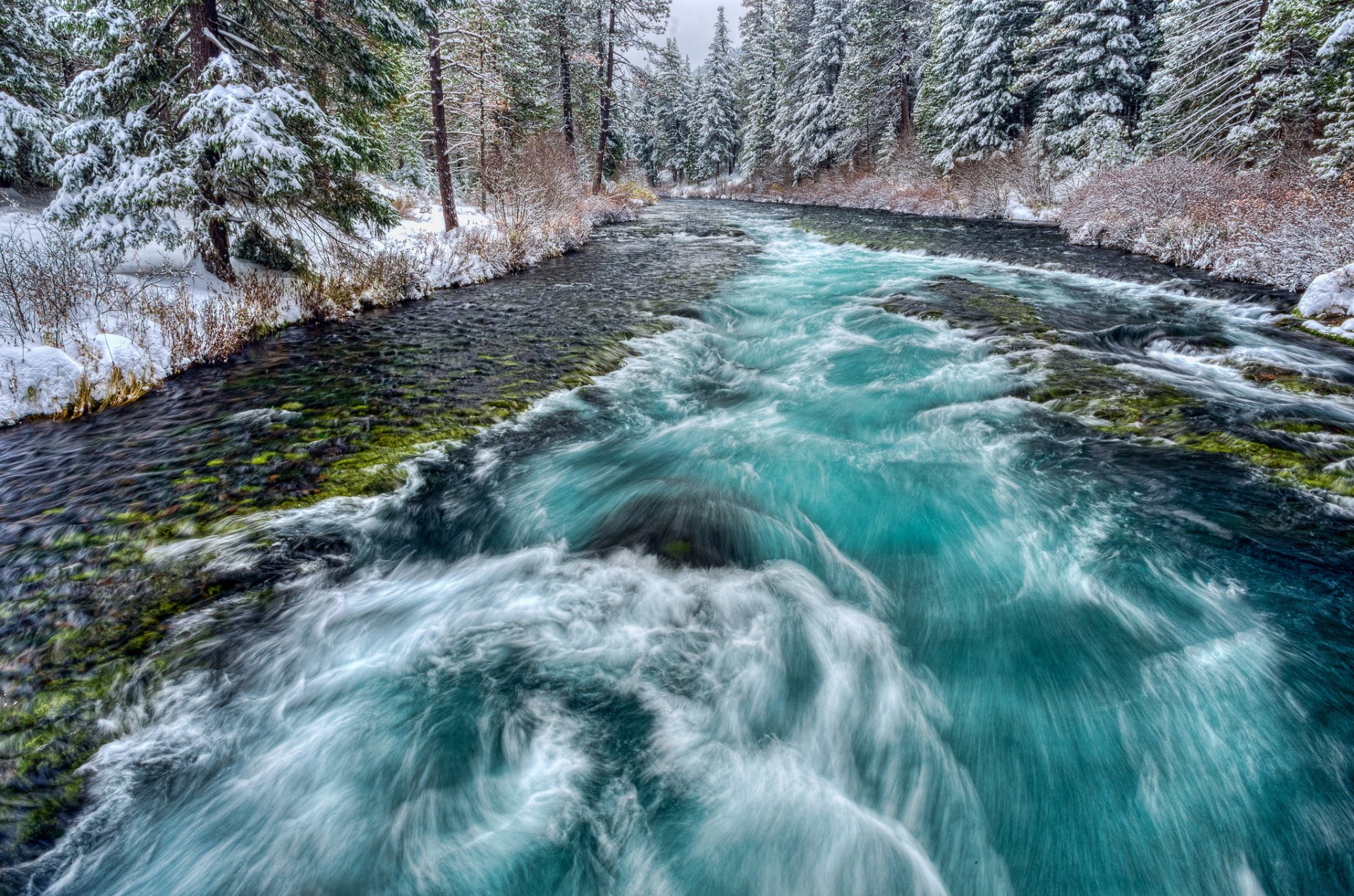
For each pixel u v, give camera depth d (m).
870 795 2.47
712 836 2.29
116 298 7.45
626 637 3.16
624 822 2.31
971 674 2.99
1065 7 21.38
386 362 7.32
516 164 18.03
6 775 2.33
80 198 7.95
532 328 8.84
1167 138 18.23
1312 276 9.51
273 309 8.66
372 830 2.26
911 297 10.38
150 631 3.09
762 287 11.95
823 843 2.29
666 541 4.02
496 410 5.97
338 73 10.13
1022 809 2.41
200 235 8.93
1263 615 3.14
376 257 11.01
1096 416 5.58
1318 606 3.16
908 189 29.12
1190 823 2.31
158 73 8.81
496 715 2.70
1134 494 4.30
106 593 3.35
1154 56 21.67
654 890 2.14
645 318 9.52
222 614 3.23
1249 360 6.81
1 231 9.19
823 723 2.75
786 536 4.08
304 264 9.97
